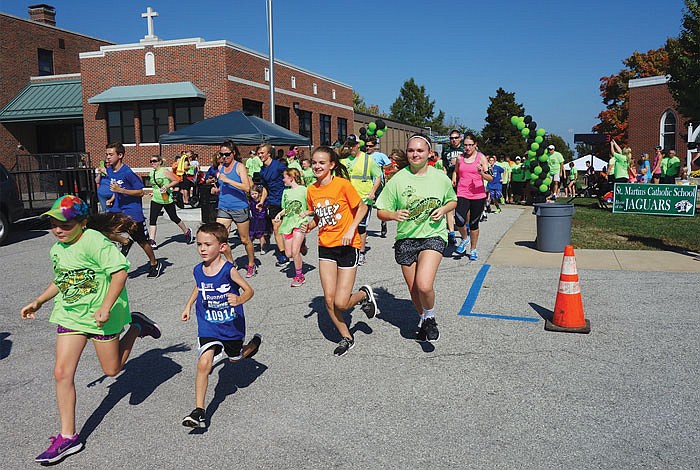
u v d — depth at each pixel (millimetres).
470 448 3543
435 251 5062
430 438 3682
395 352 5215
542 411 3996
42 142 31156
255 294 7496
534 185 19531
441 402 4188
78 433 3908
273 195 9977
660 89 36562
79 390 4609
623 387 4336
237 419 4031
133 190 8141
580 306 5637
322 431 3818
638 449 3473
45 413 4250
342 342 5227
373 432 3783
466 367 4812
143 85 26297
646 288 7172
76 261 3715
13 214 12430
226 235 4062
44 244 12266
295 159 13719
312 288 7762
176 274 8906
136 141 26609
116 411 4223
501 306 6535
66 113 28094
